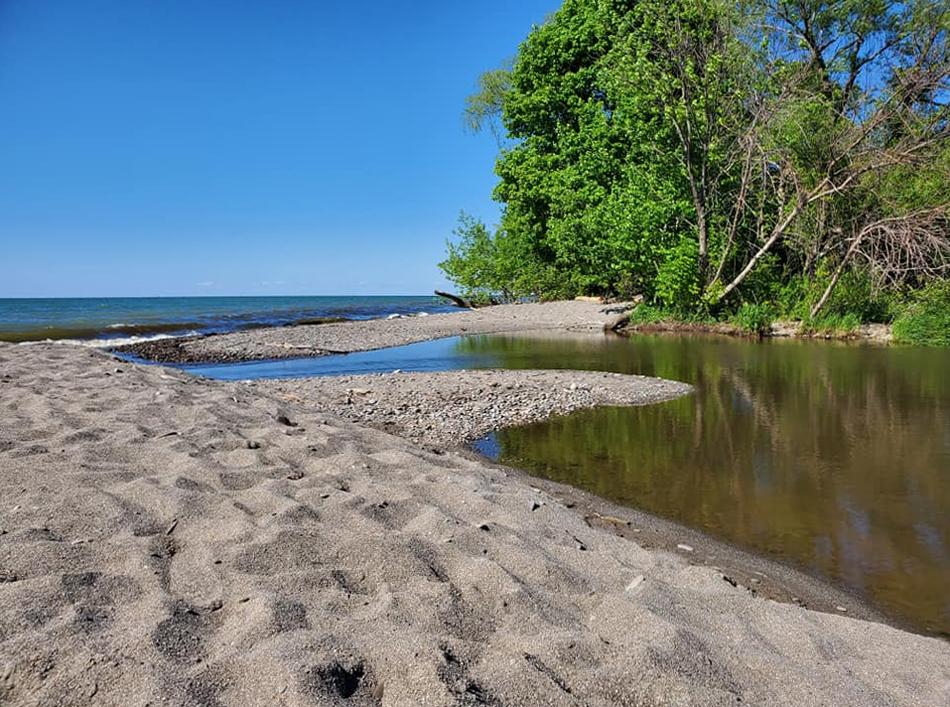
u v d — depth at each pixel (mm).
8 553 2812
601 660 2262
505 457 6715
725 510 5090
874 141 19766
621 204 21766
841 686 2307
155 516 3418
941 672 2590
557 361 14367
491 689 2020
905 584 3805
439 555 3121
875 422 8086
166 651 2129
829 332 18734
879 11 21016
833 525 4766
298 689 1922
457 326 23906
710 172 21781
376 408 8984
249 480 4145
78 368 8773
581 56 27172
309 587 2721
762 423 8125
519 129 29719
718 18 20094
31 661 2033
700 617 2791
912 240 17422
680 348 16703
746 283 21844
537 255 31516
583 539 3832
